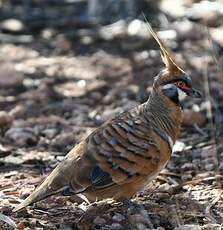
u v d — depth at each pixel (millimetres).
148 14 19672
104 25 19969
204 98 14930
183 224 10070
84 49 18703
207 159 12352
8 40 19500
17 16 21125
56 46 18984
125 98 15641
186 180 11586
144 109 10094
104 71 17172
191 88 10203
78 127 14188
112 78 16797
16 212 10266
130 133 9766
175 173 11859
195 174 11844
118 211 10312
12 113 14938
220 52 17281
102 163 9578
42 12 21281
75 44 19047
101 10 20266
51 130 13969
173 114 10172
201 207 10562
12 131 13688
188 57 17203
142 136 9781
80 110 15164
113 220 10117
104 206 10438
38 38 19641
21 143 13367
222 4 19688
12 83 16625
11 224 9805
